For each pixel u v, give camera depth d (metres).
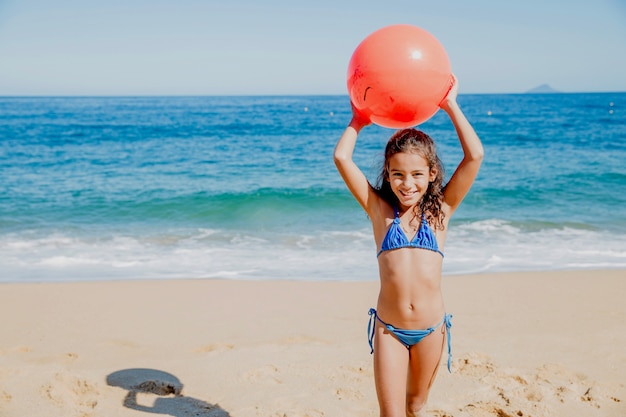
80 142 29.56
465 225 11.34
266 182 17.17
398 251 3.05
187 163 21.66
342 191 14.84
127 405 3.99
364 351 5.04
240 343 5.33
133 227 11.58
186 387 4.32
